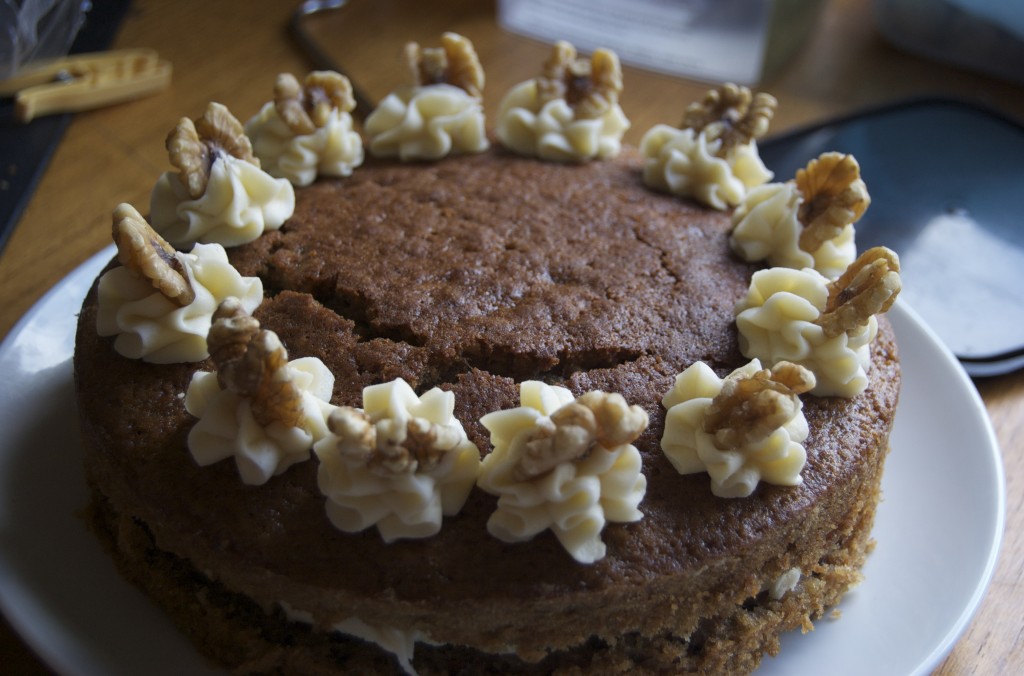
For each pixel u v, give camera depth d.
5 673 0.34
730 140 0.41
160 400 0.33
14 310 0.44
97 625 0.32
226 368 0.30
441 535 0.30
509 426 0.31
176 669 0.32
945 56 0.61
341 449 0.29
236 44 0.58
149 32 0.59
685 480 0.31
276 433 0.31
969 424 0.39
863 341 0.34
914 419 0.39
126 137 0.53
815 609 0.34
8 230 0.47
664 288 0.36
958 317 0.44
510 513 0.30
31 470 0.36
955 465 0.38
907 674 0.32
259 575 0.30
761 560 0.32
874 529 0.36
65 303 0.40
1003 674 0.35
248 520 0.30
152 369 0.33
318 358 0.34
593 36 0.60
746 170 0.41
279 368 0.30
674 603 0.31
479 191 0.40
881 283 0.33
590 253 0.37
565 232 0.38
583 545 0.30
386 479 0.30
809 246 0.37
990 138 0.53
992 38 0.59
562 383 0.34
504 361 0.34
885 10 0.61
